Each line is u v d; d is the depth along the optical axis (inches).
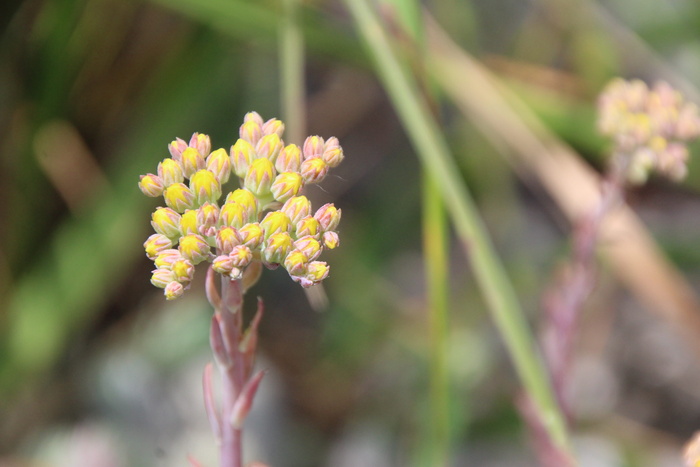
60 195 19.5
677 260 19.6
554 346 13.0
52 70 17.7
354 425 20.2
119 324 20.8
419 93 12.9
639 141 12.9
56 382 19.6
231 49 18.8
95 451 18.3
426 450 16.1
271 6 15.2
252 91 19.9
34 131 18.2
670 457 19.6
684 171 13.1
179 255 10.1
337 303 21.0
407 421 19.8
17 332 18.1
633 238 15.0
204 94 18.6
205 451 18.3
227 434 10.5
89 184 18.9
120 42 18.5
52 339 18.0
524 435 17.4
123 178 18.3
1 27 16.9
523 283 21.0
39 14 17.2
